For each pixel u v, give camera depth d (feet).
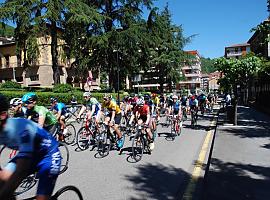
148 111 29.68
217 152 28.78
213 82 273.33
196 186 19.83
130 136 40.45
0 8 79.87
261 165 23.85
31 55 80.33
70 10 82.58
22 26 79.05
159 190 19.25
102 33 103.45
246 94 141.59
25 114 24.40
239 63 49.80
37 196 10.59
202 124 58.13
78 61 106.52
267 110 78.07
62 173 23.08
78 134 32.68
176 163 26.45
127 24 110.22
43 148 10.52
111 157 28.73
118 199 17.61
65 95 79.05
